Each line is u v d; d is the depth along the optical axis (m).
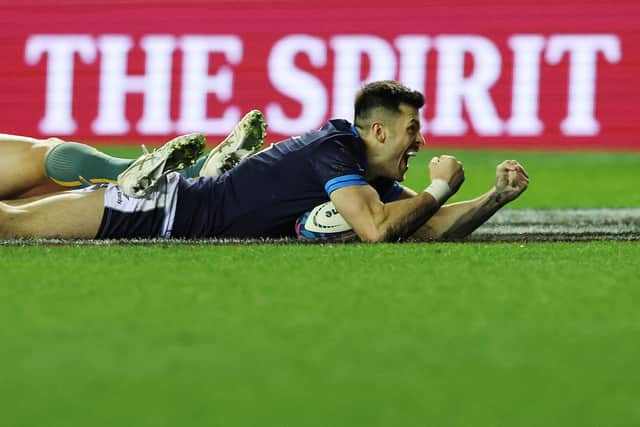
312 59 39.78
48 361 6.99
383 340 7.62
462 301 9.20
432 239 14.67
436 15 39.00
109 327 8.04
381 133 14.03
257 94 39.94
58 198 14.23
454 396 6.18
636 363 6.98
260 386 6.39
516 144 38.41
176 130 40.22
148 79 40.38
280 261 11.74
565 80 38.19
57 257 12.00
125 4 40.66
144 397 6.15
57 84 40.81
